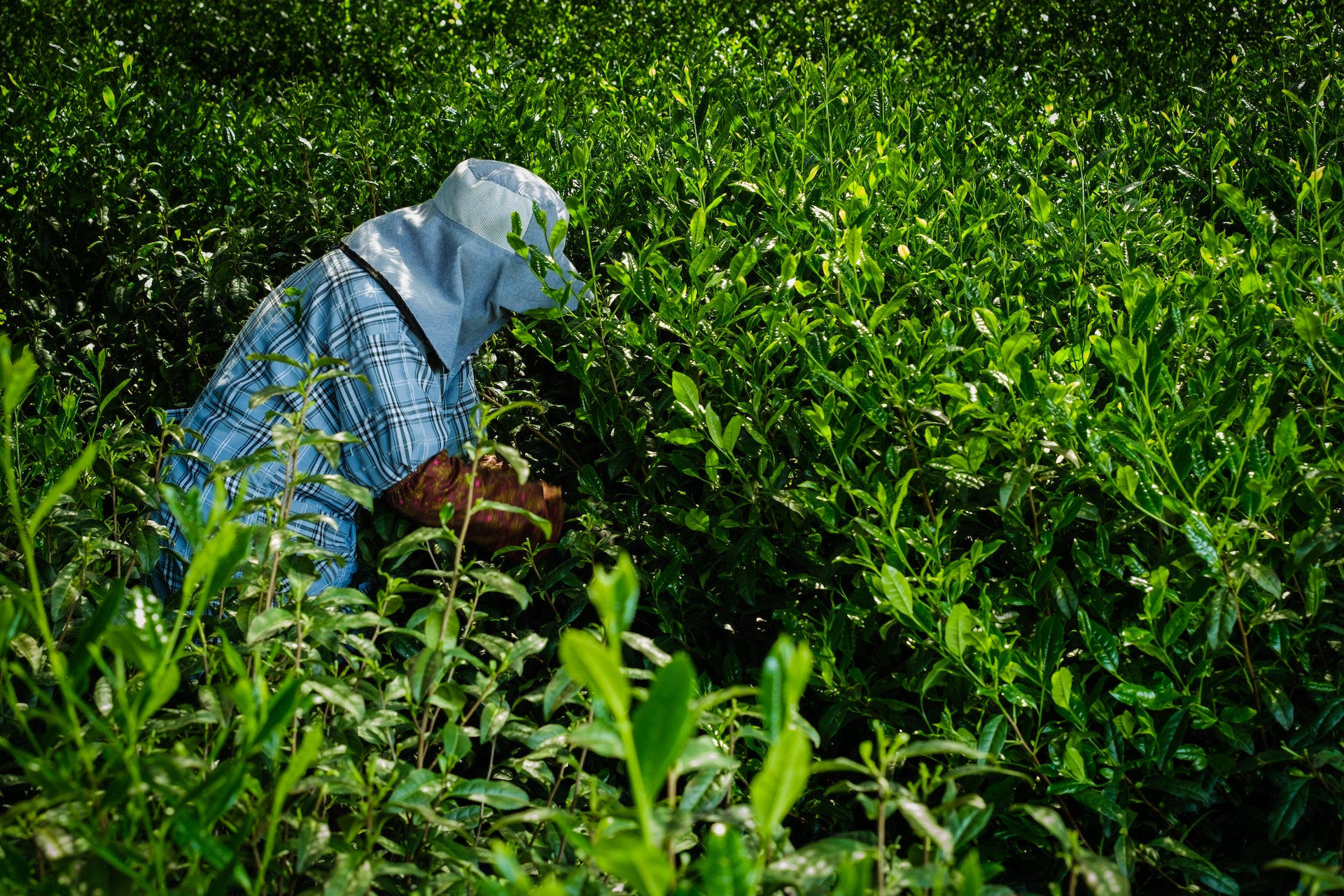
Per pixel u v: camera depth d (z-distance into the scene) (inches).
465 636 74.0
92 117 179.5
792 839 89.2
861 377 84.3
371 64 297.1
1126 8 257.8
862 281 101.0
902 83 194.4
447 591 106.4
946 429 88.3
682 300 99.8
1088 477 81.7
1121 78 219.1
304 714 71.6
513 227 100.0
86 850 48.0
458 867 65.5
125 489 87.1
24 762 46.6
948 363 89.5
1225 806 79.7
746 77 188.9
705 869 40.1
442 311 103.7
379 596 73.8
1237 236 117.0
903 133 159.2
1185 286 101.6
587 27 300.8
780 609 93.6
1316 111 140.3
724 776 59.9
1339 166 139.5
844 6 287.9
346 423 103.6
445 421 109.7
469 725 95.1
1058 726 77.2
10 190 161.8
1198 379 84.5
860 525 76.4
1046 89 201.0
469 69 210.2
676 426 103.4
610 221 134.8
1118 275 105.0
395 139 174.1
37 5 291.6
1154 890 74.4
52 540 86.5
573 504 118.0
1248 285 85.8
